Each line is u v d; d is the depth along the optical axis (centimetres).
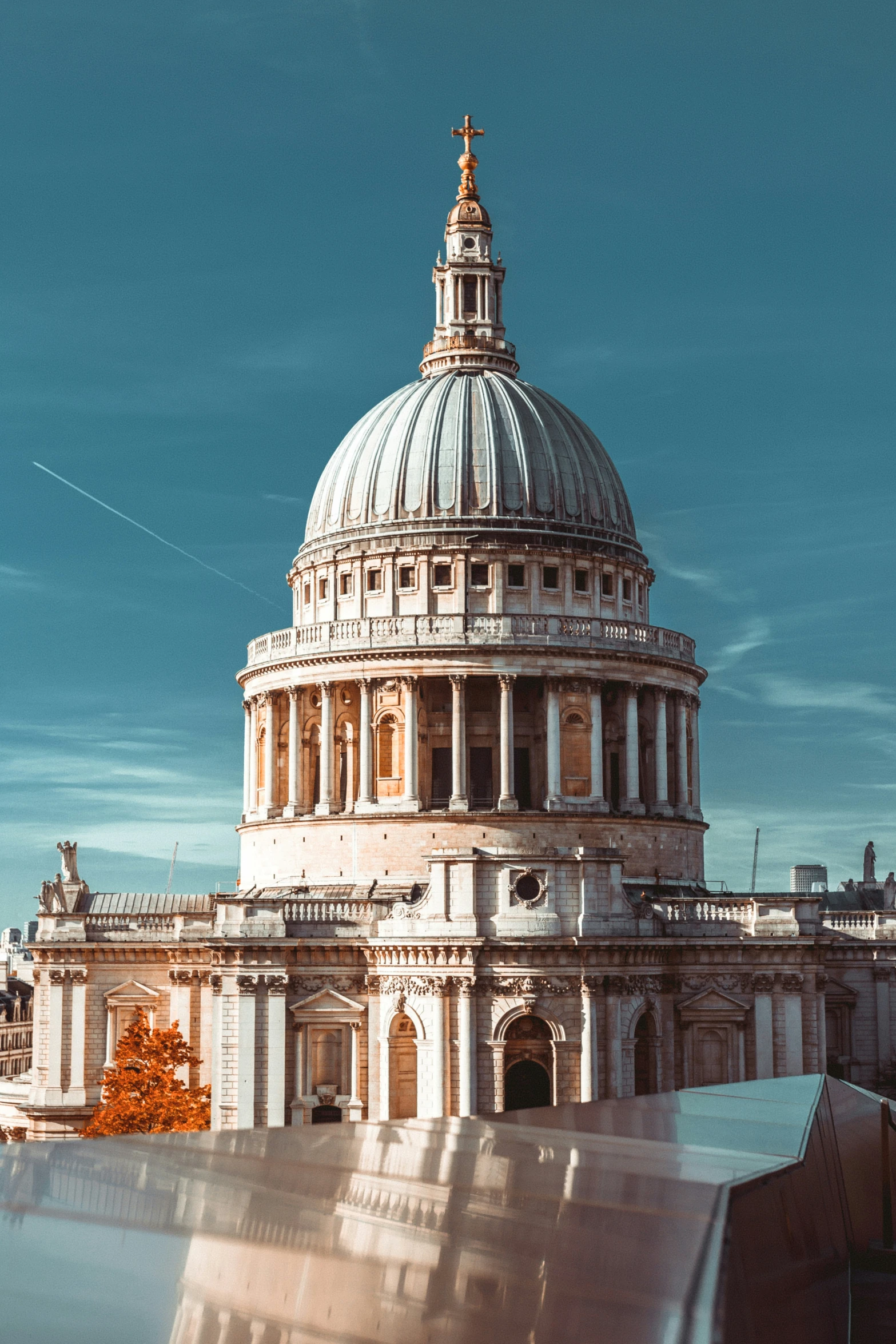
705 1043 10200
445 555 12031
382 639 11681
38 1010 12275
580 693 11744
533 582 12012
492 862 9869
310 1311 1325
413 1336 1259
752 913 10231
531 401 12781
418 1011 9750
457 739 11506
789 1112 2825
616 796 12038
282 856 11906
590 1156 2103
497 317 13700
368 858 11431
